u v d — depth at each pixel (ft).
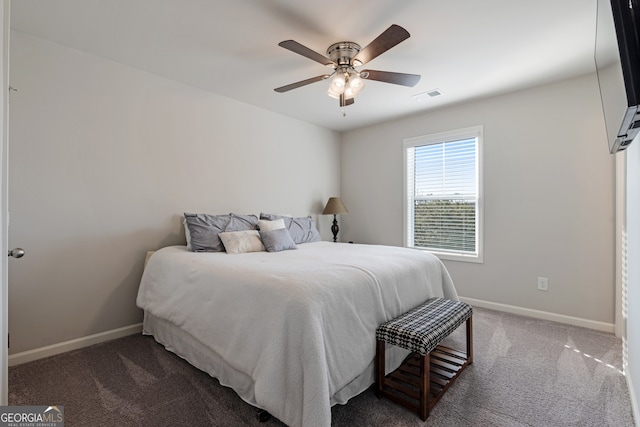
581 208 9.09
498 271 10.62
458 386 5.95
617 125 3.57
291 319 4.64
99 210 8.02
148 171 8.90
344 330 5.09
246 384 5.29
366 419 5.05
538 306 9.84
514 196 10.27
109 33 6.91
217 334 5.69
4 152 3.57
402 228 13.24
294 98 10.87
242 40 7.18
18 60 6.80
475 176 11.25
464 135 11.34
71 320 7.61
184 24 6.56
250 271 5.82
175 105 9.45
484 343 7.89
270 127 12.23
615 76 3.27
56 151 7.32
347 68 7.35
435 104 11.39
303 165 13.62
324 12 6.15
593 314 8.92
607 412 5.19
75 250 7.65
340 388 4.82
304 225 11.62
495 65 8.36
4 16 3.53
